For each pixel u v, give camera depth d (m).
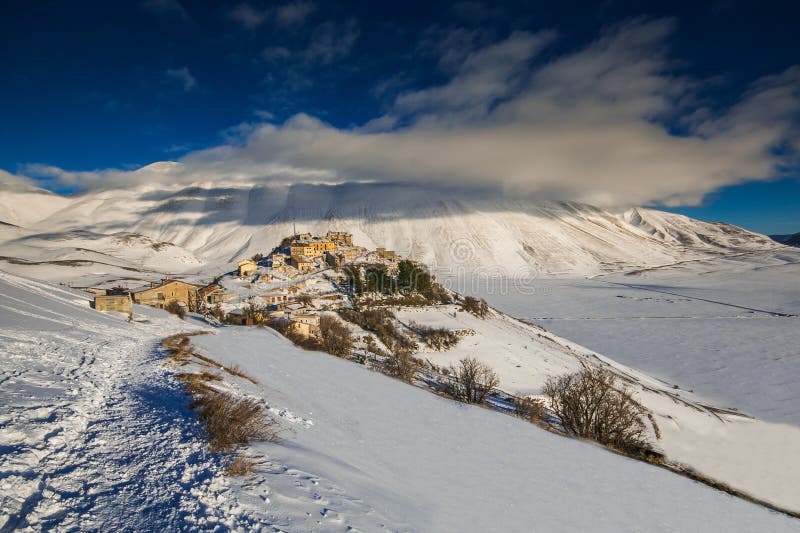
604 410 36.75
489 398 48.31
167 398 15.92
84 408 12.98
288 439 14.42
